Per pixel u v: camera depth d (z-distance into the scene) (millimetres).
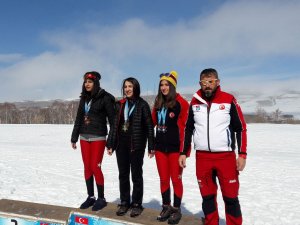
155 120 4957
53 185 9844
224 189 4234
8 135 36844
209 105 4203
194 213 7082
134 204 4938
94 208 5051
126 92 4891
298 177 12000
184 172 12820
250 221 6699
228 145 4145
